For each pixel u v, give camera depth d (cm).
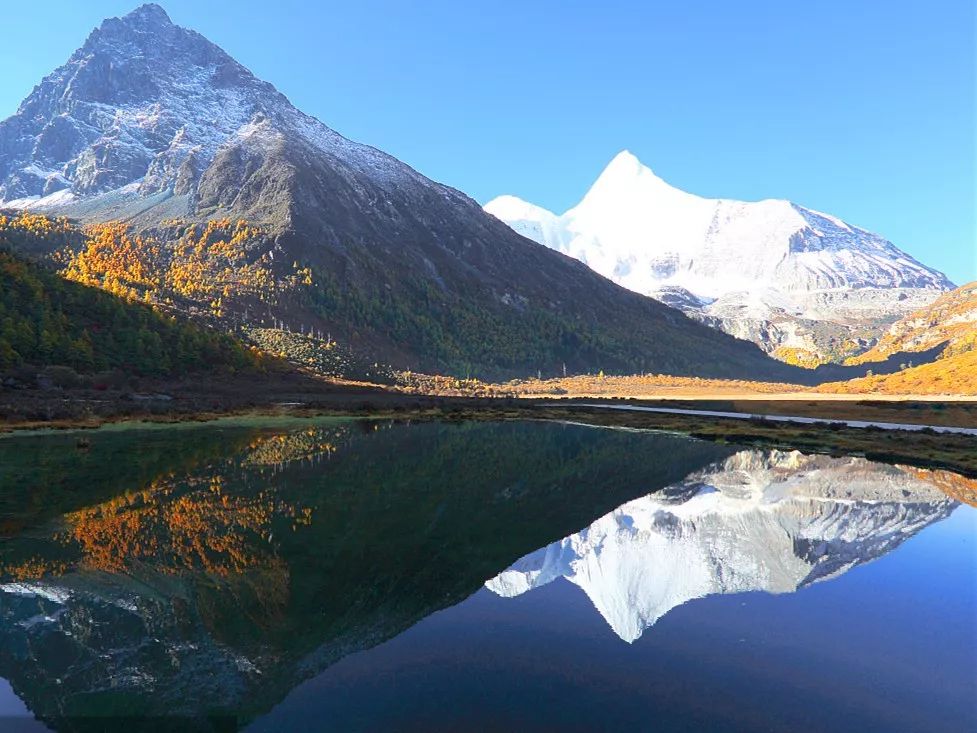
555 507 3095
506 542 2334
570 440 6831
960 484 3925
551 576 1909
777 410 13312
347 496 3197
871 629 1453
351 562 2020
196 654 1316
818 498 3419
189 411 8894
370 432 7225
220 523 2509
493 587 1781
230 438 5953
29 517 2545
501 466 4619
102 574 1844
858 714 1047
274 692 1144
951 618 1523
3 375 9256
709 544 2345
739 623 1490
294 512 2758
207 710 1072
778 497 3450
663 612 1589
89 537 2244
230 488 3300
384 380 19688
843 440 6650
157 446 5078
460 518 2761
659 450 5903
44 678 1194
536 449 5878
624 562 2067
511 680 1187
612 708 1070
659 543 2353
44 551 2064
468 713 1059
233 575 1861
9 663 1266
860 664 1255
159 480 3484
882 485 3891
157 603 1623
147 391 10575
